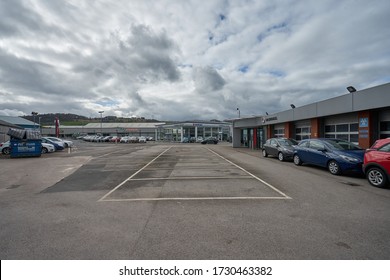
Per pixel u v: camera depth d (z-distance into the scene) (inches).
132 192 263.1
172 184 301.7
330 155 373.4
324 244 135.3
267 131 1031.6
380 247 131.7
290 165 484.1
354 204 211.3
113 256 125.3
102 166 498.3
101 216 185.3
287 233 149.8
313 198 231.6
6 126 1215.6
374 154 282.5
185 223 168.1
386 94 407.5
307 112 657.0
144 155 774.5
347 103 499.5
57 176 379.2
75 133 3671.3
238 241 139.6
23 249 133.1
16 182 331.6
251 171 403.2
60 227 163.6
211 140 1876.2
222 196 241.1
